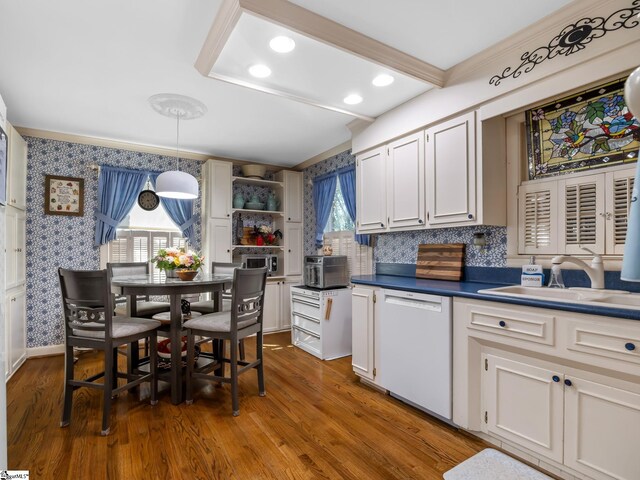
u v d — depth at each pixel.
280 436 2.04
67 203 3.70
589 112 2.00
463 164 2.39
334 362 3.37
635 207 1.21
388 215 2.99
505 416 1.83
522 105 2.06
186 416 2.28
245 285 2.40
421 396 2.25
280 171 4.93
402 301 2.41
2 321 1.46
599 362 1.45
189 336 2.47
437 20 1.91
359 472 1.71
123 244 3.99
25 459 1.79
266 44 2.01
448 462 1.78
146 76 2.48
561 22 1.86
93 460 1.79
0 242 1.47
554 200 2.18
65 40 2.06
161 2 1.75
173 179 2.92
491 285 2.39
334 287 3.65
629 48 1.64
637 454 1.38
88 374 3.07
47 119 3.27
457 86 2.41
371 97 2.73
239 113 3.14
